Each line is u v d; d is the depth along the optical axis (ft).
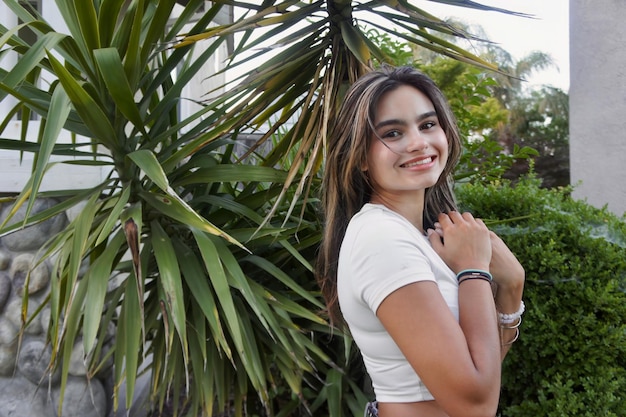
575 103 11.57
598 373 6.45
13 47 5.53
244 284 5.87
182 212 5.79
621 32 11.04
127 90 5.40
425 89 3.49
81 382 8.46
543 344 6.79
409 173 3.37
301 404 7.73
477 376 2.81
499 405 7.27
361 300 3.22
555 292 6.79
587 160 11.44
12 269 8.57
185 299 6.61
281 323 6.48
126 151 6.30
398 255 3.07
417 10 6.22
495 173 9.82
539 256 6.84
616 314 6.43
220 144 7.16
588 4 11.35
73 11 5.88
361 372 7.72
